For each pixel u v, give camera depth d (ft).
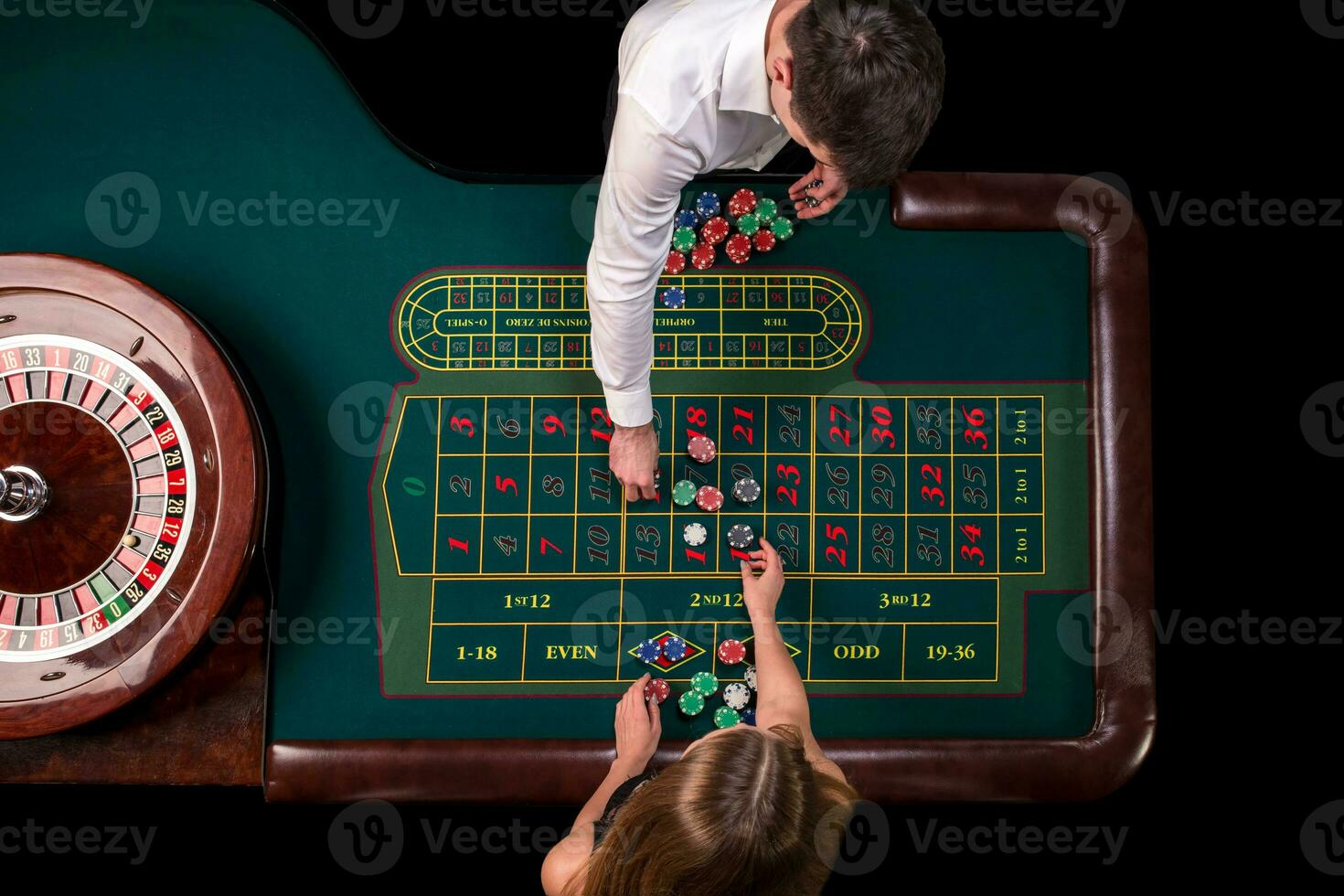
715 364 7.92
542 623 7.67
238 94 7.91
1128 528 7.73
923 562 7.80
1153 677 7.67
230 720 7.44
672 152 5.80
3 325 7.23
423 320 7.87
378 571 7.69
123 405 7.18
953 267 7.97
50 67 7.89
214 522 7.02
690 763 4.58
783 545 7.79
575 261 7.90
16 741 7.34
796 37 5.01
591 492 7.77
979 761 7.52
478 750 7.46
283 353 7.83
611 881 4.73
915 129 5.07
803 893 4.48
